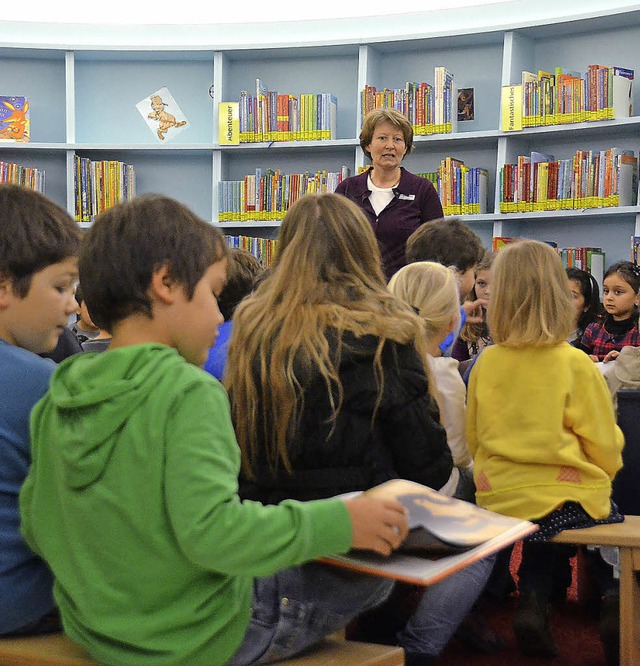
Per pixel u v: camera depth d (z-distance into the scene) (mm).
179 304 1218
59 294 1487
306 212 1699
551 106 4738
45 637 1393
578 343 4137
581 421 2059
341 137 5520
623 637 1933
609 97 4582
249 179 5309
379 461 1560
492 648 2291
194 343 1248
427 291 2172
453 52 5305
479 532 1248
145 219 1216
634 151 4832
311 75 5590
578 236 5035
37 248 1443
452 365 2217
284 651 1293
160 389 1144
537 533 2012
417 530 1201
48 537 1249
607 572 2484
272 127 5281
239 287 2529
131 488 1141
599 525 2031
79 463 1162
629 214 4754
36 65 5707
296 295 1599
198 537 1085
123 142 5738
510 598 2770
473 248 2916
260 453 1582
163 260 1197
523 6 5031
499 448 2100
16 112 5465
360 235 1697
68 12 5598
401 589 2154
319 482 1538
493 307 2143
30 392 1416
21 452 1406
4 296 1454
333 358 1526
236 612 1220
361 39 5223
